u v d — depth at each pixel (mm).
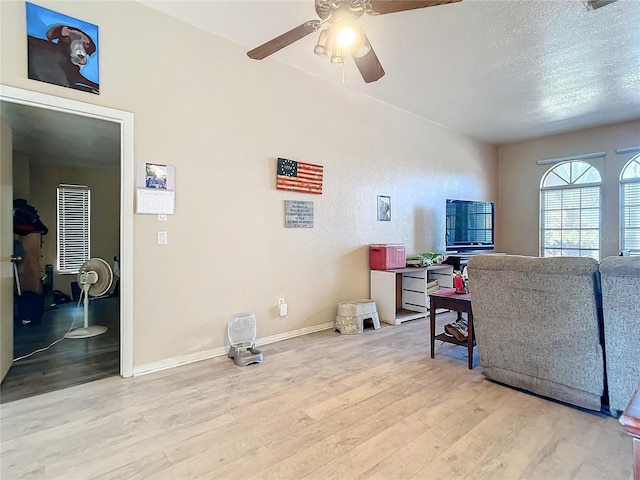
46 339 3430
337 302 3941
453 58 3293
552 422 1886
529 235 6121
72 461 1575
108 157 4988
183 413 1998
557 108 4590
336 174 3920
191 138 2818
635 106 4504
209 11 2637
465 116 4922
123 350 2521
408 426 1851
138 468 1527
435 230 5211
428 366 2713
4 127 2533
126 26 2488
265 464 1548
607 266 1830
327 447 1669
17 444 1703
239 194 3115
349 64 3447
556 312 2039
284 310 3434
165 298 2705
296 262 3557
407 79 3754
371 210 4320
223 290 3021
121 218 2521
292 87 3488
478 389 2301
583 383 1990
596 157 5406
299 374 2562
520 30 2830
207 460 1579
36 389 2318
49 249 5586
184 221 2793
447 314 4516
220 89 2979
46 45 2186
